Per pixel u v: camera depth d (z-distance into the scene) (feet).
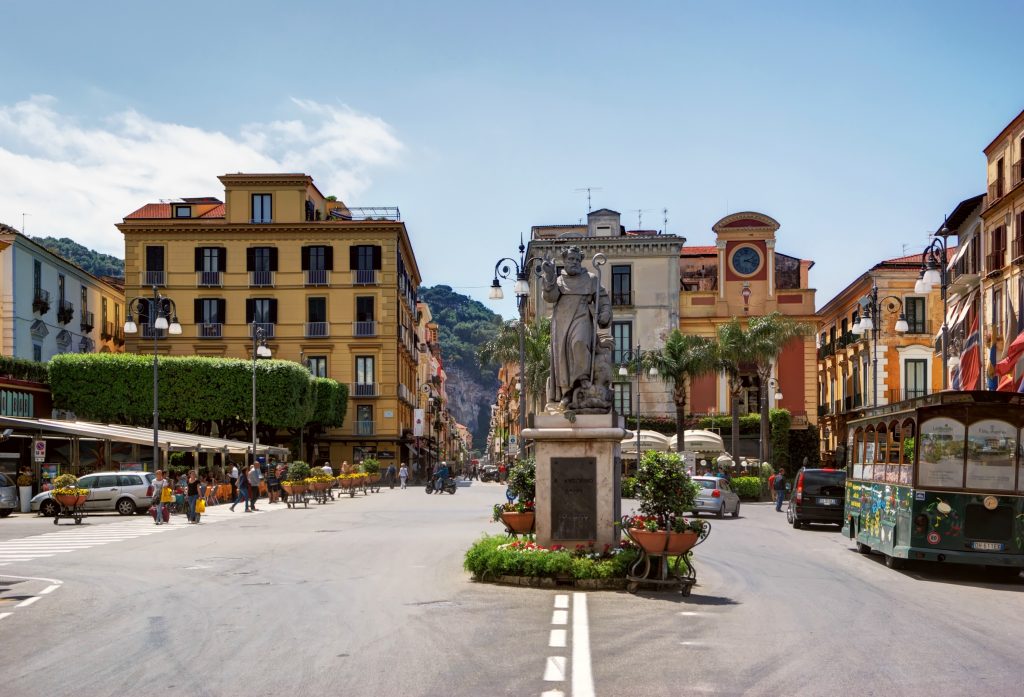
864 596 45.78
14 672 28.43
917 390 187.42
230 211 229.45
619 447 49.83
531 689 25.75
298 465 135.64
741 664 29.12
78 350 210.38
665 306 208.54
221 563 57.82
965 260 138.92
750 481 164.96
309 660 29.68
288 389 184.55
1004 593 48.93
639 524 43.65
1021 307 115.75
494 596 42.42
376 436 226.99
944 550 54.13
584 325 48.57
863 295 199.82
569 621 36.11
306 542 72.54
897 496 58.18
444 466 186.50
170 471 145.48
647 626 35.42
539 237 222.89
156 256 228.22
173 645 32.30
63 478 95.86
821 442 237.04
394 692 25.55
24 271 181.16
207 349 226.79
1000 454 54.13
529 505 54.03
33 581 49.73
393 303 227.81
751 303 212.43
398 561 57.98
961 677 27.91
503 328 180.45
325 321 227.61
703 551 67.77
